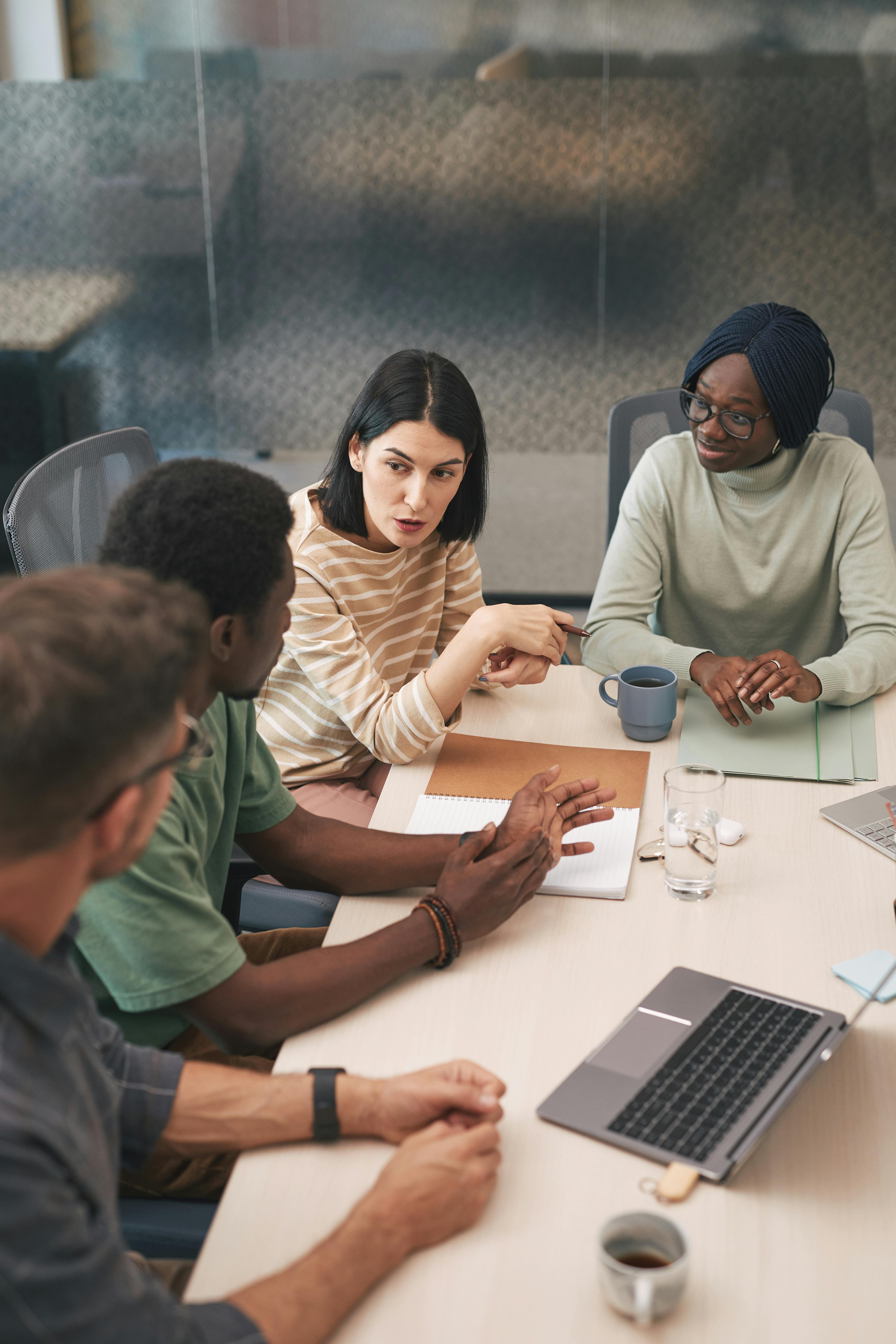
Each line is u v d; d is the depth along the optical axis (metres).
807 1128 1.00
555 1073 1.06
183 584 0.81
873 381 3.46
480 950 1.23
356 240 3.46
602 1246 0.84
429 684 1.59
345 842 1.39
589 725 1.71
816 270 3.38
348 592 1.72
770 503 2.00
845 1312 0.84
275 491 1.15
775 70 3.21
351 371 3.60
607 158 3.33
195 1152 1.02
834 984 1.16
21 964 0.73
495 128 3.33
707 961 1.20
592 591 3.77
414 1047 1.10
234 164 3.42
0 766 0.64
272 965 1.15
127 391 3.68
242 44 3.31
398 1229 0.88
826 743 1.63
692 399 1.91
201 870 1.22
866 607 1.89
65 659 0.65
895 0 3.12
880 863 1.36
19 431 3.72
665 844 1.31
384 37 3.27
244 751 1.34
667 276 3.43
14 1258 0.69
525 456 3.64
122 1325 0.74
